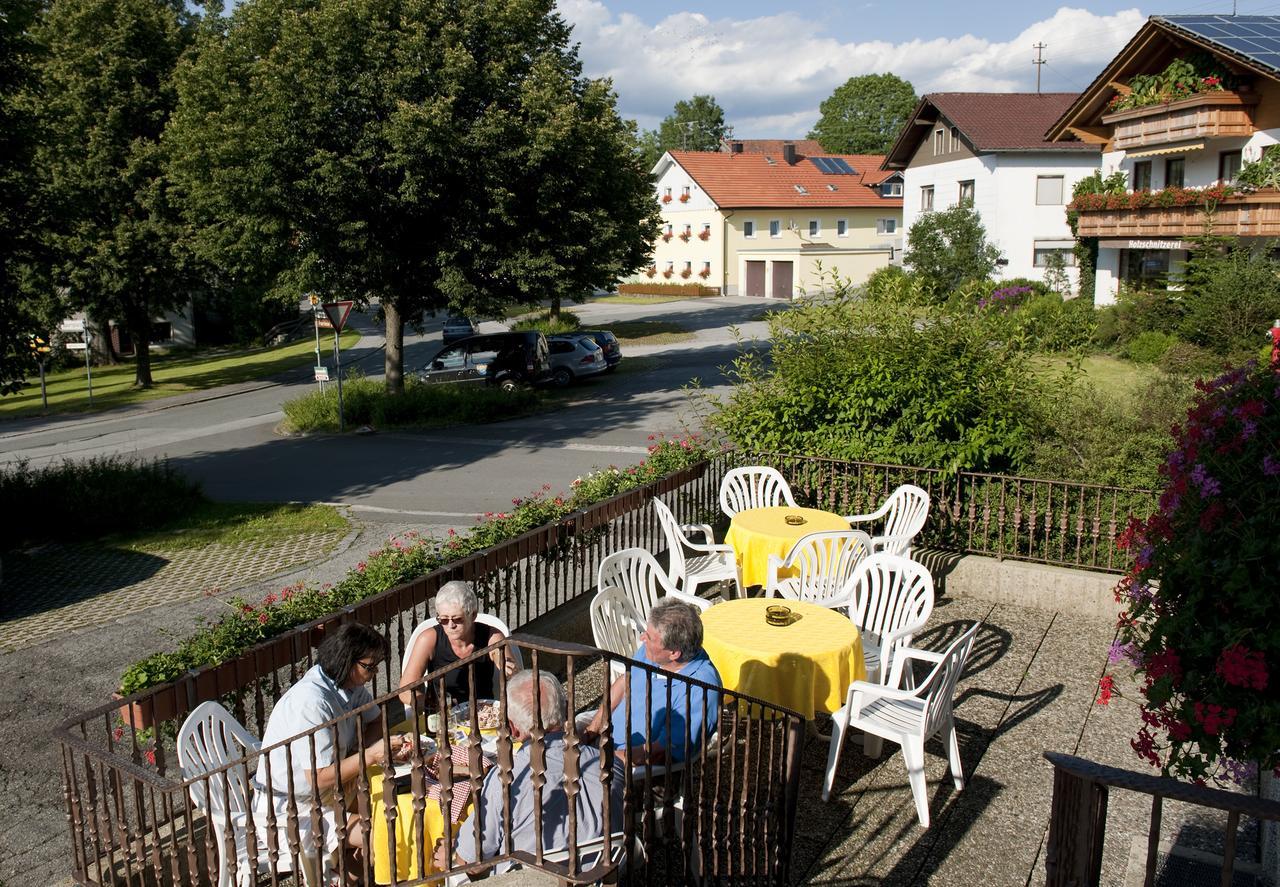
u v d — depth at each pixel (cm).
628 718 337
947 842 525
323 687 436
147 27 3272
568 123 2383
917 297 1118
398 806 410
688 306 5778
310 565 1342
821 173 6919
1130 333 2481
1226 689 350
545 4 2530
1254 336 2139
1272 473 350
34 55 1836
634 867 388
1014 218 4022
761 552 822
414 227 2502
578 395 2834
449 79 2331
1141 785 294
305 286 2423
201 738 470
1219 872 450
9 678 968
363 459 2091
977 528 961
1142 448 927
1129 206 2880
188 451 2364
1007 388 992
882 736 542
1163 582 383
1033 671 740
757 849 425
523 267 2455
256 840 416
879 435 1017
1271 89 2584
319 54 2284
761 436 1076
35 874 612
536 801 321
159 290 3525
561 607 788
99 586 1300
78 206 1894
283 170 2305
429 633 527
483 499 1673
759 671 563
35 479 1641
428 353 4291
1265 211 2430
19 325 1861
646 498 912
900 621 687
